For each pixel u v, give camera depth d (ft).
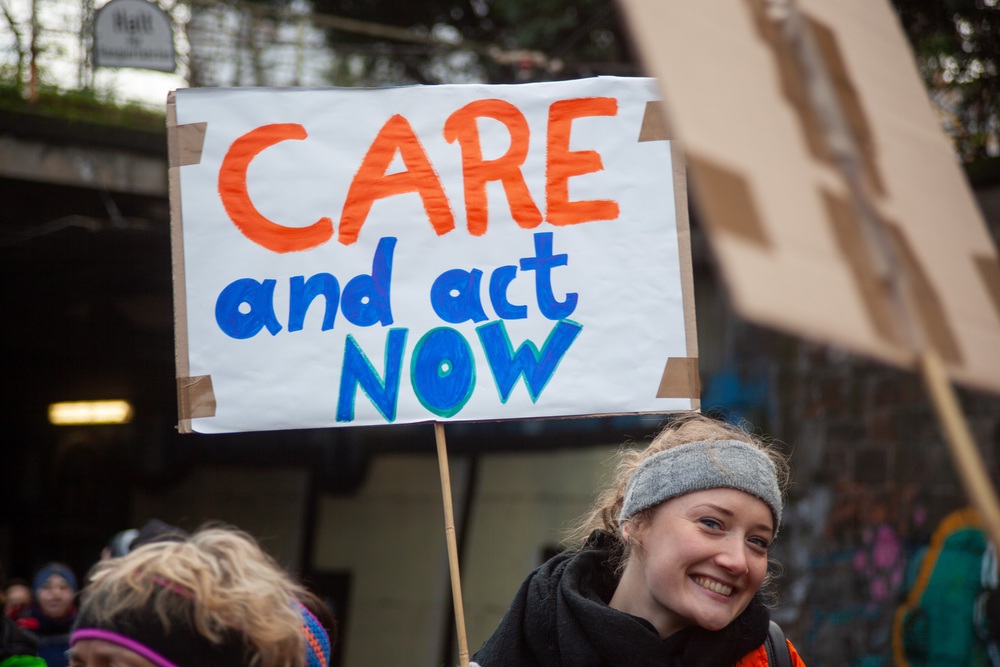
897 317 3.59
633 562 8.62
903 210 3.81
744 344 33.55
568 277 10.45
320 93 10.88
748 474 8.13
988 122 28.09
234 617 6.07
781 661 8.78
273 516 49.08
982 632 26.55
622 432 39.14
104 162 33.73
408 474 46.01
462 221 10.63
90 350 47.83
